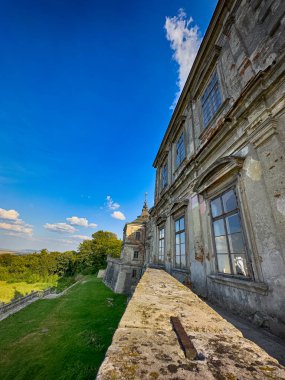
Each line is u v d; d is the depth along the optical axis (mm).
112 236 61750
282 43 3598
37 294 29484
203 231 5516
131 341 1523
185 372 1154
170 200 9195
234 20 5363
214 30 6422
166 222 9297
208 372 1176
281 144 3244
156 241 11156
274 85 3486
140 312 2209
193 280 5734
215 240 4949
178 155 9391
